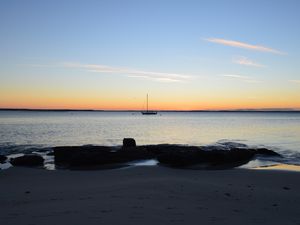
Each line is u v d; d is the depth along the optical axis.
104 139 43.66
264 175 16.72
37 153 28.64
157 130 62.81
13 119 117.12
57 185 13.56
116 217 7.73
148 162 23.56
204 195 10.98
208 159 22.81
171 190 11.66
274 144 36.88
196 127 74.31
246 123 97.44
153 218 7.71
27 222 7.33
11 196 10.86
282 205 9.93
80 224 7.16
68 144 36.97
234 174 17.14
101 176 16.45
